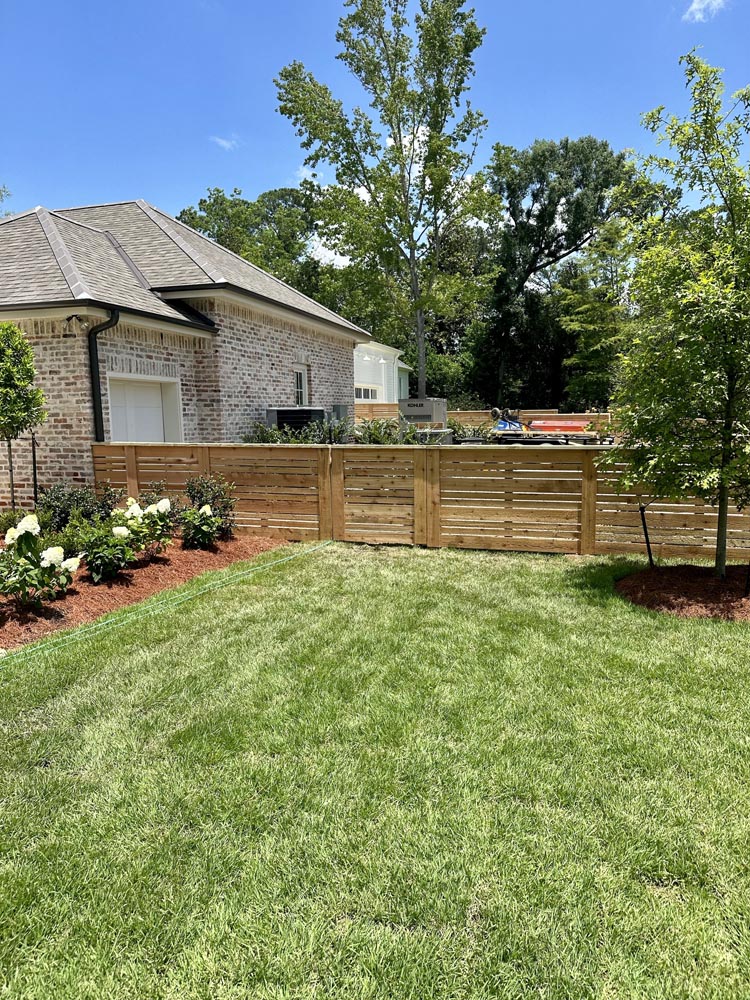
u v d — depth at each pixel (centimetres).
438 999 169
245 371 1155
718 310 446
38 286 830
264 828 238
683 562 632
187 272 1060
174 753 291
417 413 1586
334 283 2527
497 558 675
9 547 493
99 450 832
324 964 180
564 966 178
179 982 176
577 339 3059
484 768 273
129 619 482
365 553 707
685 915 195
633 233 540
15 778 273
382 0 2064
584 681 359
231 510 778
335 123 2216
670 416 494
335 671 380
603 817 240
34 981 177
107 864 221
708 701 332
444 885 207
